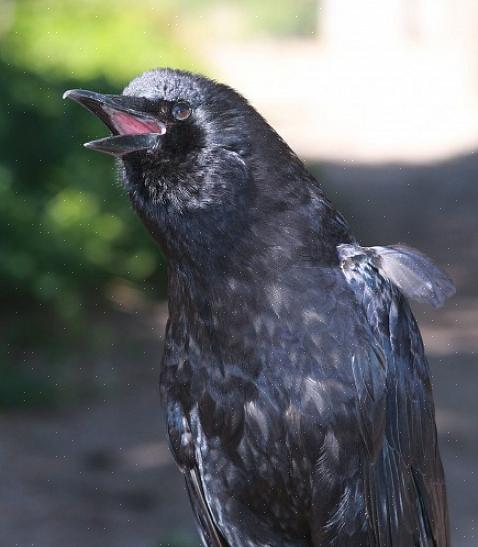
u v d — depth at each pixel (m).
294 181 6.74
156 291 19.38
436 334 18.94
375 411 6.72
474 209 27.81
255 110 6.80
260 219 6.59
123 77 21.53
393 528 6.92
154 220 6.66
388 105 40.00
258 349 6.61
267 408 6.64
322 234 6.76
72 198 18.20
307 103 40.31
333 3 51.50
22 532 11.53
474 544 11.69
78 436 14.08
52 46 21.19
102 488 12.69
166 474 13.12
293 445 6.66
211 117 6.62
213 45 50.47
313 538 6.91
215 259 6.58
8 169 17.23
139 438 14.07
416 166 32.16
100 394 15.41
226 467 6.84
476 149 33.66
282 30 54.44
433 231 26.17
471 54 40.56
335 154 33.72
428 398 7.10
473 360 17.61
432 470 7.14
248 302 6.59
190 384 6.83
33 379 15.46
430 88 42.22
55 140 18.30
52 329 17.23
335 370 6.62
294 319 6.59
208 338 6.70
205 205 6.54
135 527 11.74
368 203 28.25
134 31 24.98
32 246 17.23
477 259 23.86
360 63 47.81
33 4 22.45
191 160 6.57
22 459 13.28
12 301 17.52
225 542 7.18
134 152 6.59
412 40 49.97
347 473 6.73
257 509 6.91
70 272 17.75
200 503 7.12
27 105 18.05
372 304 6.80
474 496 12.74
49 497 12.35
